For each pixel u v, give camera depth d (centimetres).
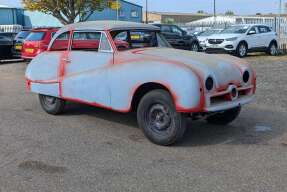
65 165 586
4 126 791
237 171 561
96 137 720
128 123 812
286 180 530
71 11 2277
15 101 1031
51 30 1792
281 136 725
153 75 661
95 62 759
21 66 1892
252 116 866
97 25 777
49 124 806
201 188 508
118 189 507
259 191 499
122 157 618
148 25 817
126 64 708
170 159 610
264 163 591
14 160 605
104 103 747
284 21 2984
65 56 817
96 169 571
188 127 786
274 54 2409
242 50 2234
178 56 695
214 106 651
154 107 673
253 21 3838
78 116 867
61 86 826
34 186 516
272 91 1114
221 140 702
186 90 625
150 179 536
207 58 708
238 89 702
